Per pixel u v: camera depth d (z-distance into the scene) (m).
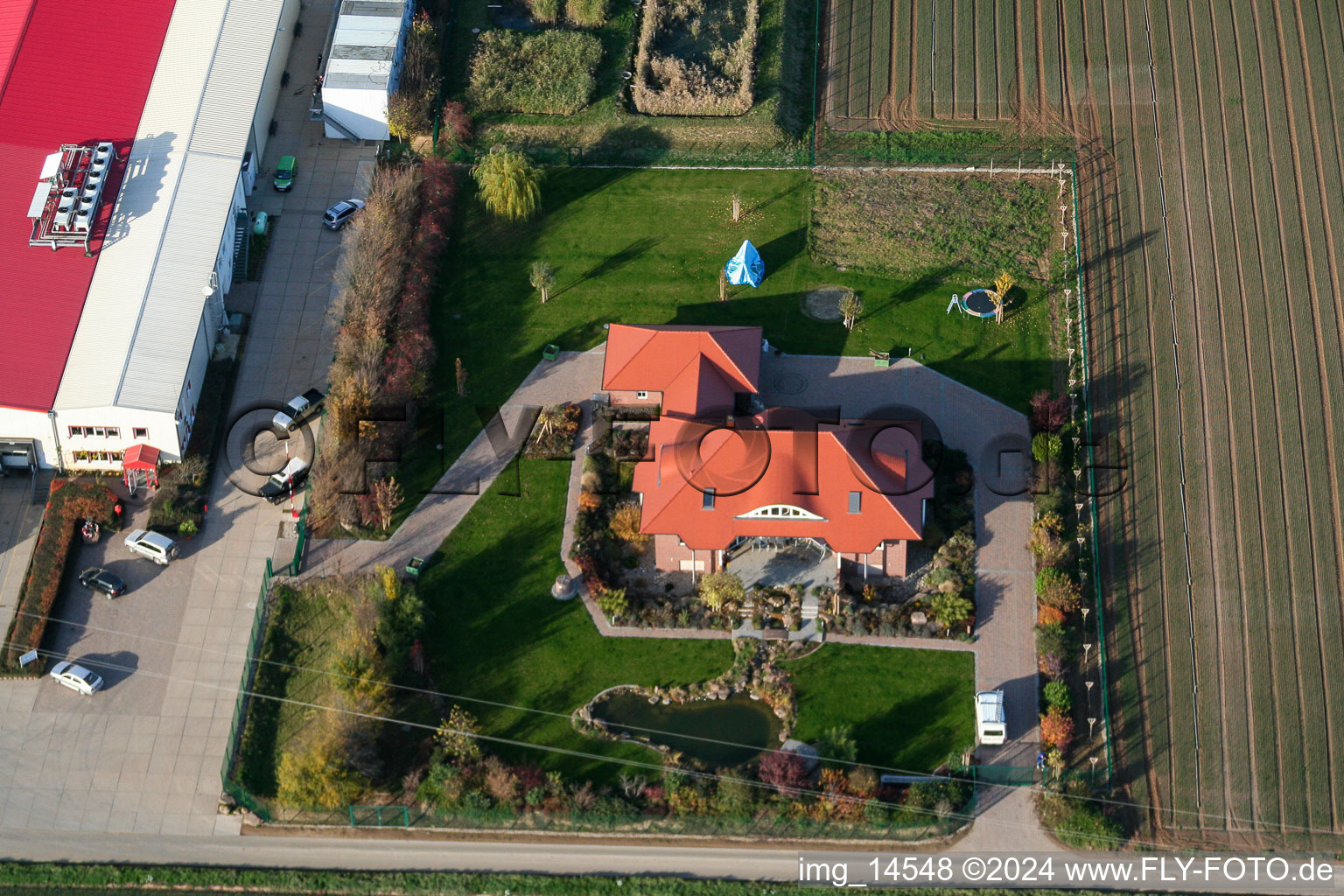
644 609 89.50
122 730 85.56
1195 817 83.38
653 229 109.62
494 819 82.12
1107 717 86.56
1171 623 90.31
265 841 81.75
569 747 84.62
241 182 107.12
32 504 94.31
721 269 106.88
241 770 83.56
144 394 92.75
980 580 91.25
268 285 105.25
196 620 89.88
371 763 83.12
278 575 91.44
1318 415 99.19
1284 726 86.56
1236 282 105.81
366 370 97.12
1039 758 84.19
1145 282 105.94
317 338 102.62
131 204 101.75
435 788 83.19
